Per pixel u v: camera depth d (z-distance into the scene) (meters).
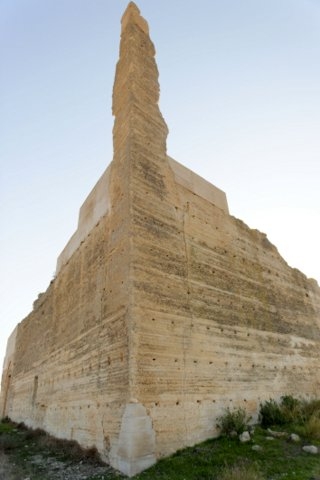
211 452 8.16
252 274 14.09
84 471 8.20
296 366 13.81
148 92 13.21
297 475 6.76
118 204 11.32
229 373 10.64
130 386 8.07
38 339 19.56
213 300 11.45
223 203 14.69
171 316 9.75
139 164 11.29
